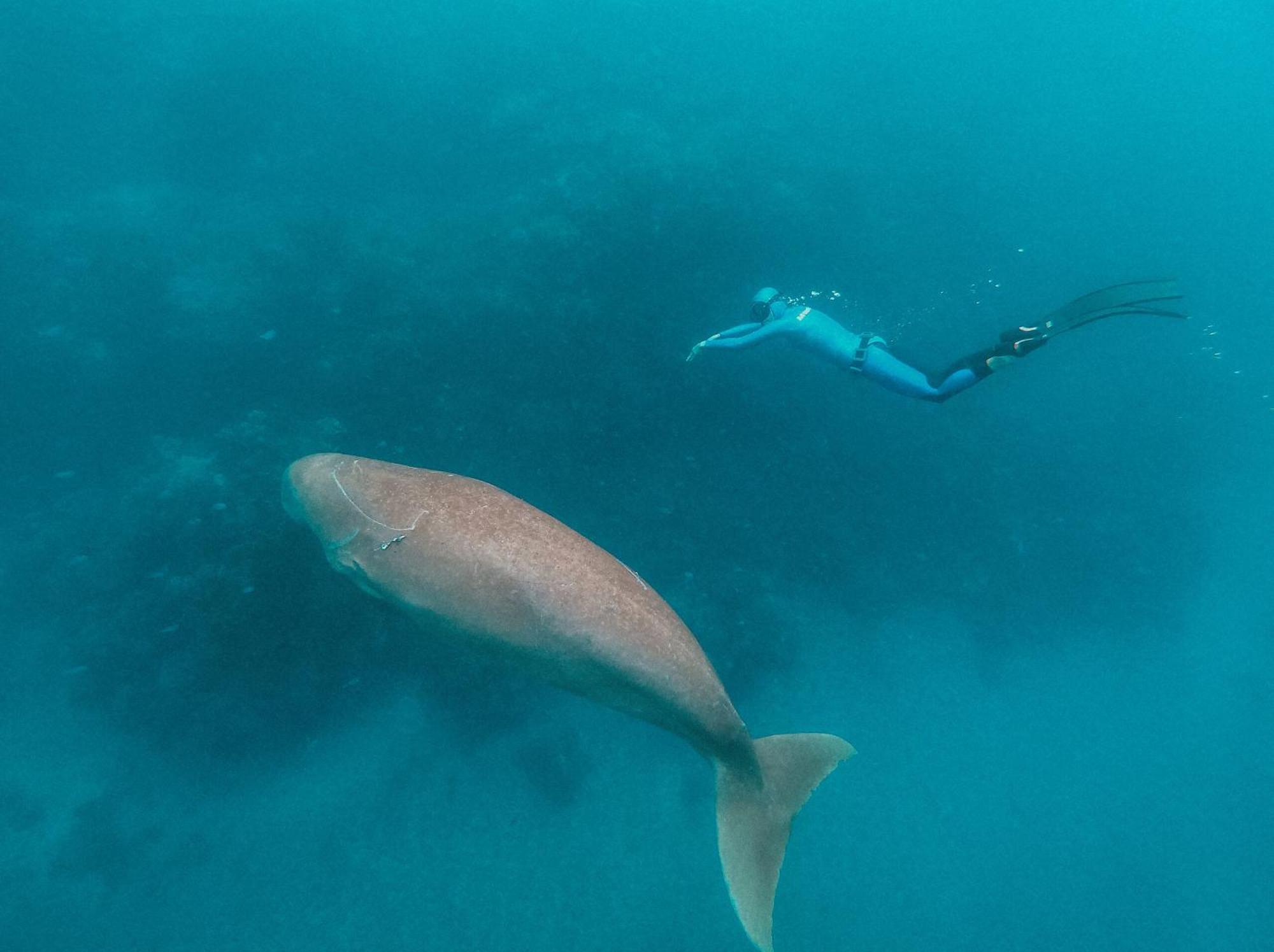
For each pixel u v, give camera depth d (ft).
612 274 27.78
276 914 18.56
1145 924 22.33
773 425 25.49
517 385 24.21
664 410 24.77
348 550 10.82
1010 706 24.85
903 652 24.53
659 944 19.89
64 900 18.06
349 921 18.78
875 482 25.98
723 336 21.42
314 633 20.68
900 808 22.81
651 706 9.95
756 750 11.99
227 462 21.97
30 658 20.11
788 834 11.35
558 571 9.34
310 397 23.22
